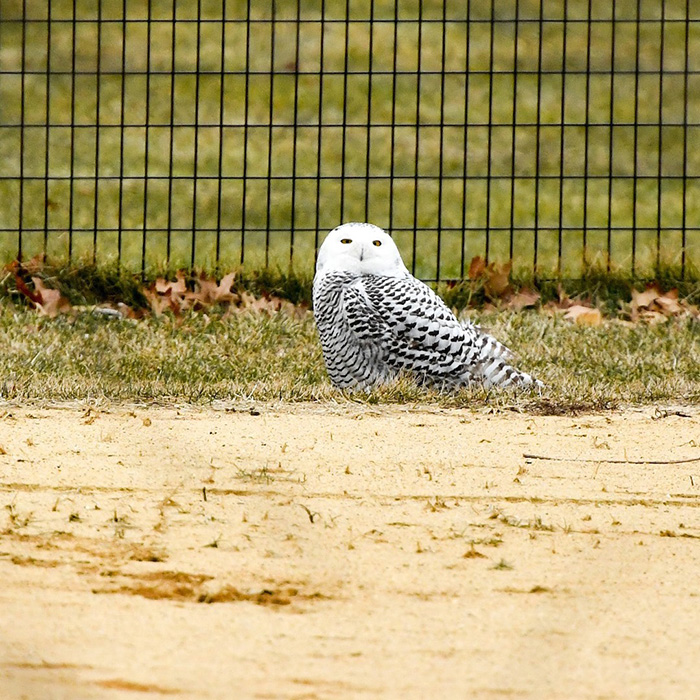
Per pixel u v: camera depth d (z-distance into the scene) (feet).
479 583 23.52
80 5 84.43
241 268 53.83
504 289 53.72
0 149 72.79
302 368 42.50
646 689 19.19
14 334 45.80
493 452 33.04
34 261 53.72
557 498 29.14
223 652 20.03
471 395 38.63
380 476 30.37
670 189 72.38
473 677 19.39
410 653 20.22
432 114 78.18
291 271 53.98
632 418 37.22
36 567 23.58
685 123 54.34
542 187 71.15
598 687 19.19
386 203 69.00
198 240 62.69
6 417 34.91
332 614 21.79
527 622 21.70
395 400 38.19
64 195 68.59
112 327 47.78
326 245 40.40
